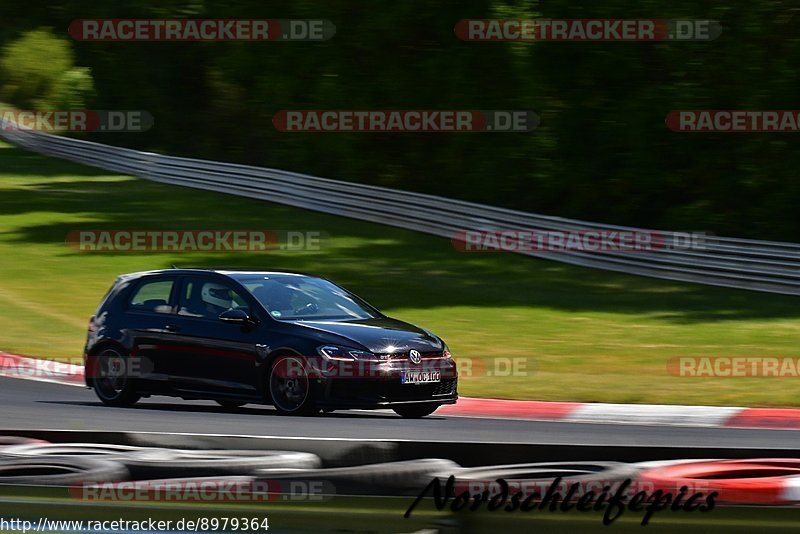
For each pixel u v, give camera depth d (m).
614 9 95.44
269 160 129.62
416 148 107.88
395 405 34.81
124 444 21.50
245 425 32.81
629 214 95.88
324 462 20.34
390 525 20.00
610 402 40.78
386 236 90.88
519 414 39.44
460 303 65.38
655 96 93.25
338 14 112.38
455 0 103.00
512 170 101.00
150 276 39.69
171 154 154.00
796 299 68.00
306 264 77.56
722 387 43.19
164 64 152.62
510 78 100.56
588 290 70.88
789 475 18.77
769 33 88.69
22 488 21.72
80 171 139.12
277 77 118.12
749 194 89.88
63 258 79.00
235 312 36.31
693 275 74.25
